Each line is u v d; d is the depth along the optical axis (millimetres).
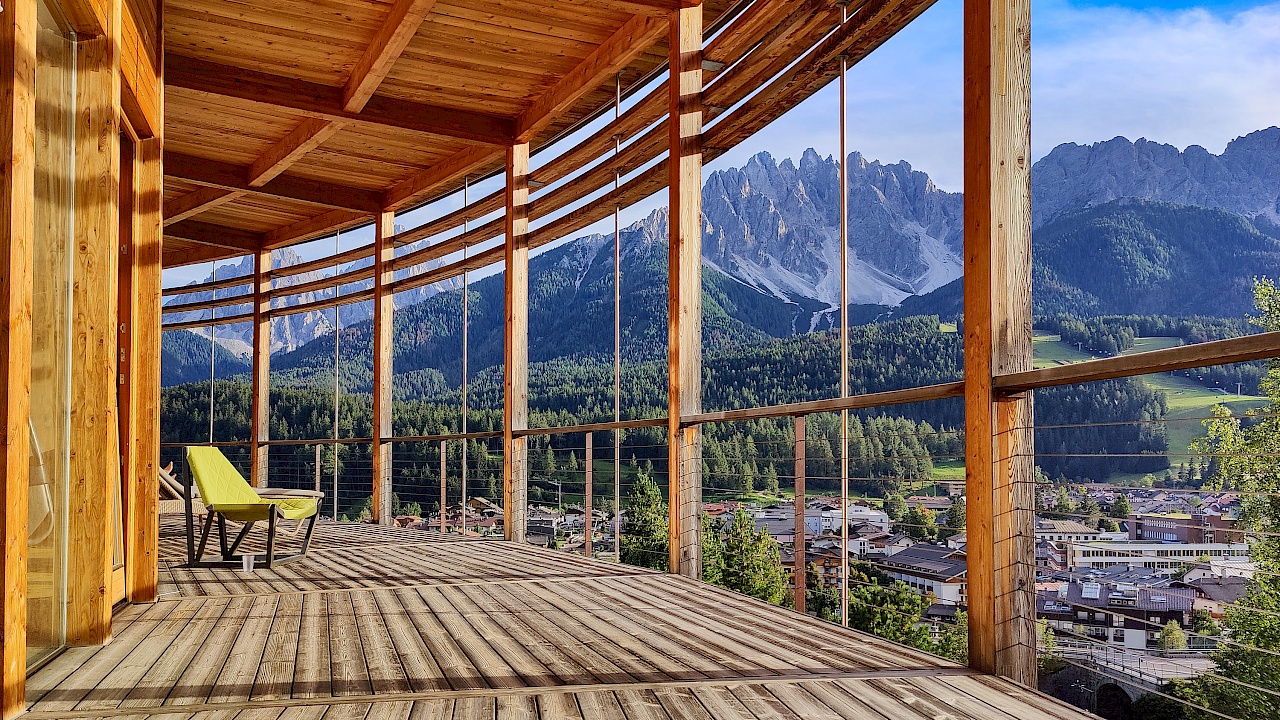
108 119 3416
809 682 2832
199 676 2883
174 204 10188
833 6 4570
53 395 3230
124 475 4270
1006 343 2967
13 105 2373
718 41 5520
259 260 11484
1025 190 3031
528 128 7570
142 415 4324
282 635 3541
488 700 2619
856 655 3209
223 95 6953
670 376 5504
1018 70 3055
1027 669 2910
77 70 3373
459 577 5230
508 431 7719
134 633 3570
